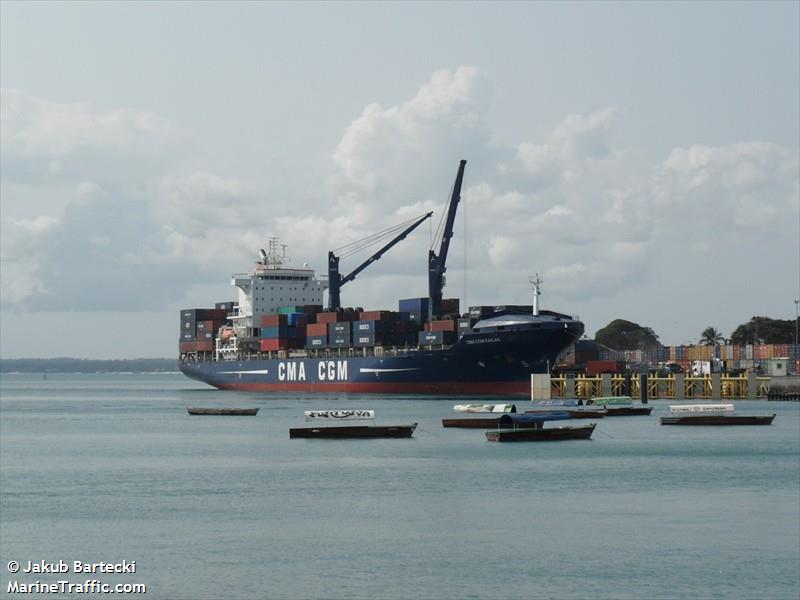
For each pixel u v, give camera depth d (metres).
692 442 107.25
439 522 64.06
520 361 156.75
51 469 89.38
